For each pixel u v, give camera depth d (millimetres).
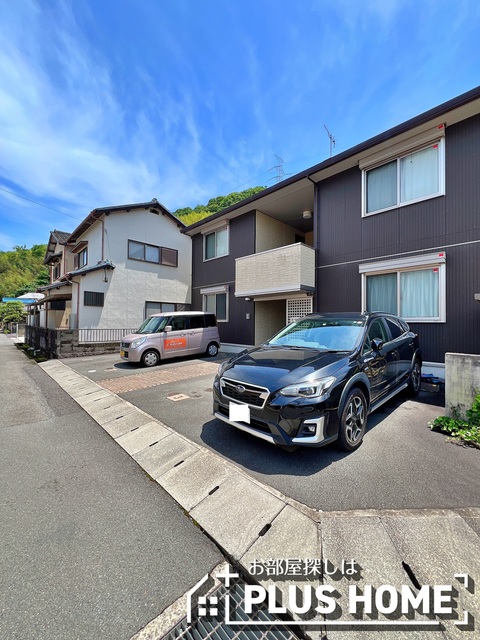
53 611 1485
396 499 2303
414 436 3514
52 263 22031
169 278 14922
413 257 6453
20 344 16500
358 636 1355
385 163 7016
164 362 9055
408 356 4957
